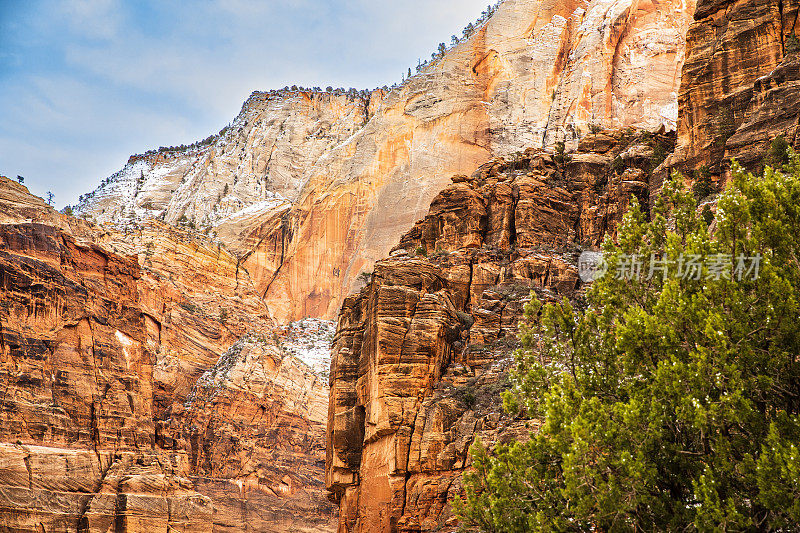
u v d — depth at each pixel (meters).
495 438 59.72
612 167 84.81
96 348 126.31
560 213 82.75
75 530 111.25
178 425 139.75
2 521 106.00
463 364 69.19
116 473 118.19
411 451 64.12
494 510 40.91
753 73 71.06
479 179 90.00
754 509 34.91
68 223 144.12
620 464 36.41
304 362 165.00
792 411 37.06
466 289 76.00
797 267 37.84
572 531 38.22
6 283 119.44
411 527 61.88
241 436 146.75
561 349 44.62
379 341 67.56
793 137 63.12
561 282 75.88
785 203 38.56
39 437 115.19
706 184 68.56
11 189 138.25
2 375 115.12
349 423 70.12
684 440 37.56
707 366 36.41
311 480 148.00
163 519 117.44
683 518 35.66
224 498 136.25
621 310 42.78
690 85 74.38
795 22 70.56
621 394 40.25
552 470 40.75
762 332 36.81
